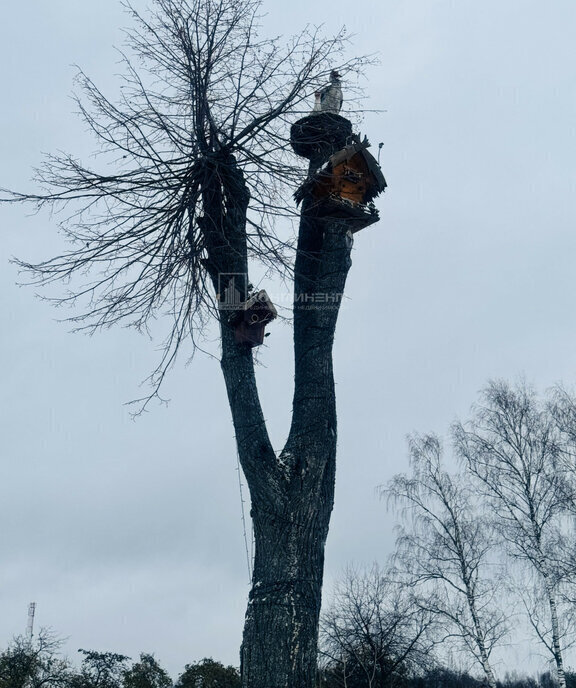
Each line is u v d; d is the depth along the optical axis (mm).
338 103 7164
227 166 6746
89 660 26578
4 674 24031
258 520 6211
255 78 6848
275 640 5766
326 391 6691
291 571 6008
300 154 7348
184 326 7027
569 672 21750
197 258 6848
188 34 6867
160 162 6695
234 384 6605
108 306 6973
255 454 6270
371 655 18625
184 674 30203
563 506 17172
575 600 16609
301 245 7328
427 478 19016
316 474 6352
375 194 7496
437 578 18328
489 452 18109
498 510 17828
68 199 6820
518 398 18484
